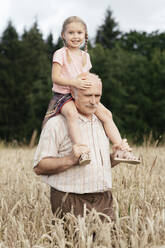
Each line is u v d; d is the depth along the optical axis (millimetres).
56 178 3377
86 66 3707
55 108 3455
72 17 3660
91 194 3414
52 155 3342
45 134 3389
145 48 47688
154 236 3236
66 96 3436
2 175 6395
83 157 3121
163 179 5664
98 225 3412
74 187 3316
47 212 4352
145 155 6703
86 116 3445
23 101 40281
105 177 3385
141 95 34562
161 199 4531
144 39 49906
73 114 3312
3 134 38469
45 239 3605
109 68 34438
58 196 3404
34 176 6234
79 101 3326
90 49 36625
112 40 56219
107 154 3471
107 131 3590
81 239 3215
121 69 35500
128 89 35688
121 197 4516
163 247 3066
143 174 5438
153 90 35188
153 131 33125
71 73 3611
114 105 33812
